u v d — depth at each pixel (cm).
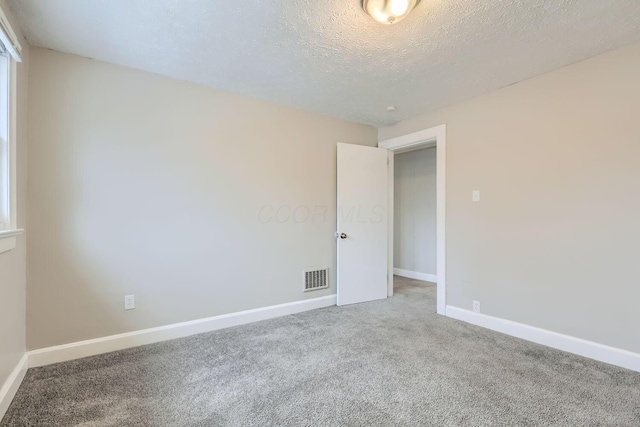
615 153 213
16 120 184
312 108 329
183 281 265
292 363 215
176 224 262
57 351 217
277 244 319
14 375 178
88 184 227
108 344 234
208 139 276
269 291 313
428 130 340
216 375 199
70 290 222
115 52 218
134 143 244
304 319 308
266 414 161
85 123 225
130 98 241
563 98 237
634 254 206
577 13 170
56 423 153
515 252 266
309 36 194
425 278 498
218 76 254
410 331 275
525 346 244
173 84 259
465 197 303
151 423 153
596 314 222
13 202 179
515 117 265
